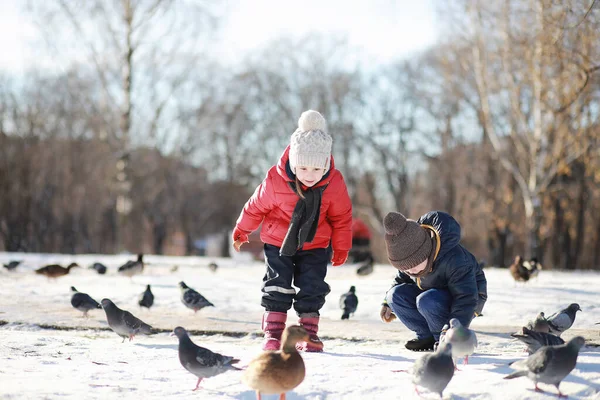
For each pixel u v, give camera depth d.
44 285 19.78
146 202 70.00
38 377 7.22
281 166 9.37
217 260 38.19
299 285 9.58
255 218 9.72
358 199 67.88
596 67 18.97
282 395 6.35
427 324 9.29
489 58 41.62
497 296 15.98
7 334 10.20
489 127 43.56
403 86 65.69
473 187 59.56
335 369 7.59
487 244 57.62
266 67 64.31
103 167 60.44
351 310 13.13
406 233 8.55
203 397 6.60
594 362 7.49
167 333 11.23
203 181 74.56
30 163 58.31
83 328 11.61
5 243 59.00
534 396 6.44
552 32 19.73
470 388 6.69
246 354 8.73
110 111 48.91
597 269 53.41
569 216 50.00
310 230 9.22
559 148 40.69
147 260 35.97
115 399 6.45
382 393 6.68
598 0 16.52
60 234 62.94
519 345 9.95
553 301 15.01
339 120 63.91
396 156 66.75
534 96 39.34
